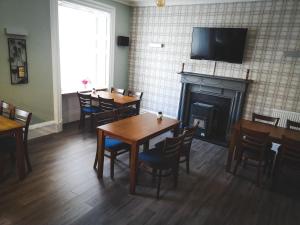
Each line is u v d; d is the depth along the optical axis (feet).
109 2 17.39
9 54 12.13
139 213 8.29
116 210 8.34
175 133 11.47
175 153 9.30
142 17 18.97
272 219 8.57
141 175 10.84
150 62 19.25
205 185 10.49
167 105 19.01
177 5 17.02
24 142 9.87
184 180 10.77
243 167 12.42
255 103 15.02
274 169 10.43
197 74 15.94
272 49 14.02
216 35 15.17
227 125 15.92
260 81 14.66
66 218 7.75
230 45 14.80
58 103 15.03
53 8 13.60
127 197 9.13
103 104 14.85
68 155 12.16
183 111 17.31
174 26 17.43
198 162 12.73
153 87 19.52
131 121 11.01
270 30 13.93
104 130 9.58
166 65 18.39
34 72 13.47
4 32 11.74
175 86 18.25
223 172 11.80
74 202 8.58
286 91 13.98
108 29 18.12
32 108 13.79
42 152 12.28
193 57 16.48
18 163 9.43
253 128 11.59
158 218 8.13
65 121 17.12
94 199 8.84
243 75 15.16
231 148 11.59
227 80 15.02
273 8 13.66
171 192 9.73
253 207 9.19
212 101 16.51
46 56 13.89
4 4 11.48
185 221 8.09
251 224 8.21
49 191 9.09
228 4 15.03
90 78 19.11
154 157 9.30
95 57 19.12
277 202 9.62
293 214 8.93
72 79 17.78
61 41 16.42
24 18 12.41
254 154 10.75
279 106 14.33
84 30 17.81
